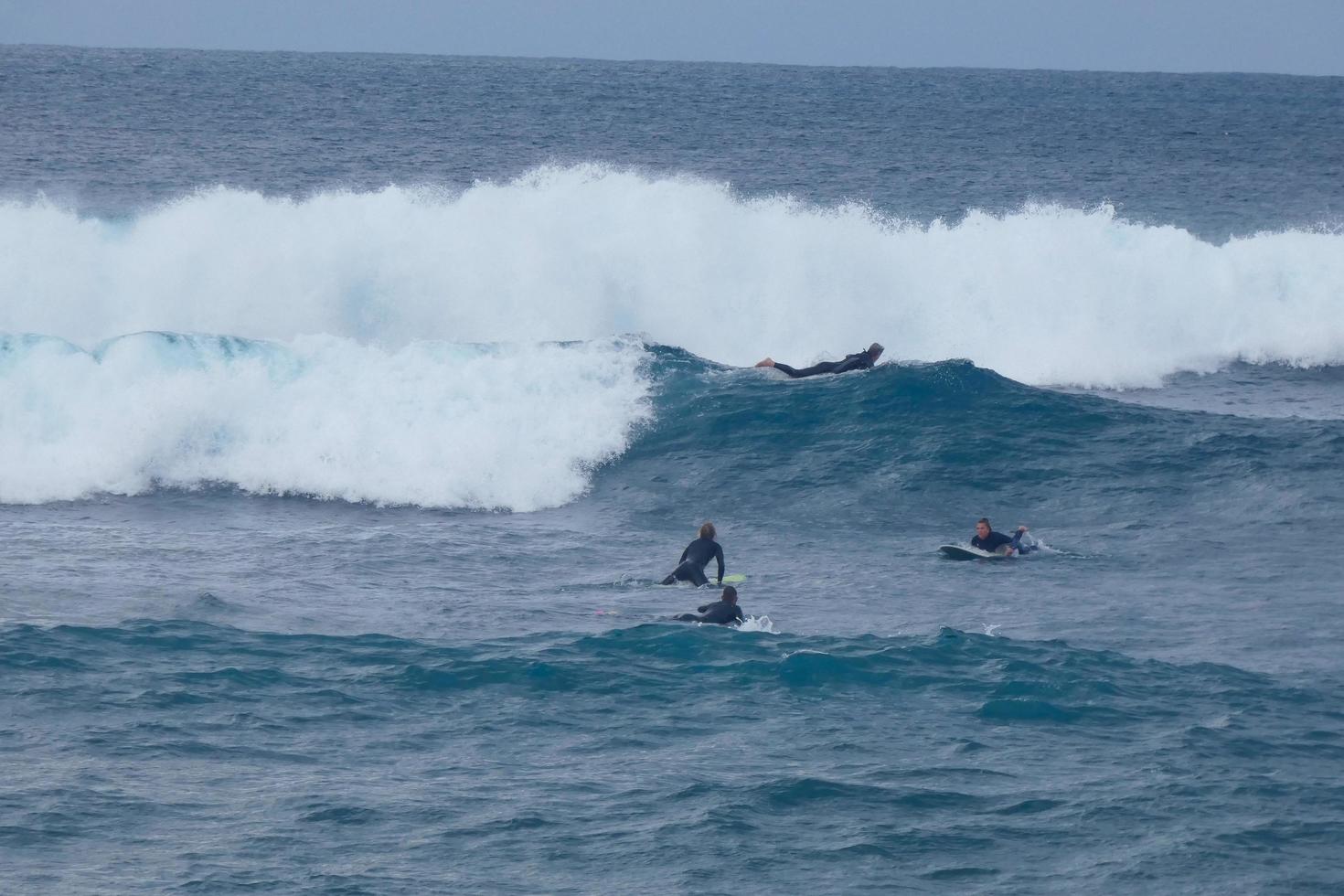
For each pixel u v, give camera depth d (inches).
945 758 1827.0
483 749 1839.3
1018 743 1889.8
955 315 5300.2
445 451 3622.0
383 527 3294.8
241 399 3671.3
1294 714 2034.9
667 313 5027.1
